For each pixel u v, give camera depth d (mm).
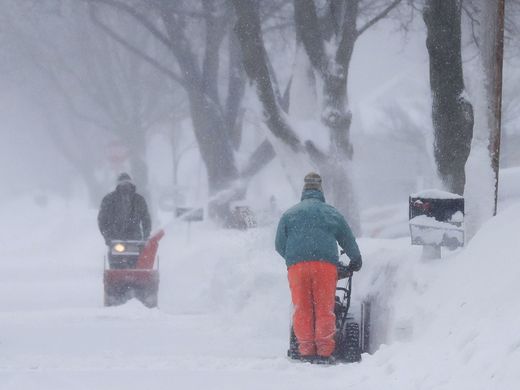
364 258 40094
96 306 58375
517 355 20531
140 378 26922
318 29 73375
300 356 32688
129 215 53625
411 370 24703
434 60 50031
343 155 71500
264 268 47062
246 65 71062
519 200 47812
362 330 34625
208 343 37250
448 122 49375
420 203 33531
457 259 31703
